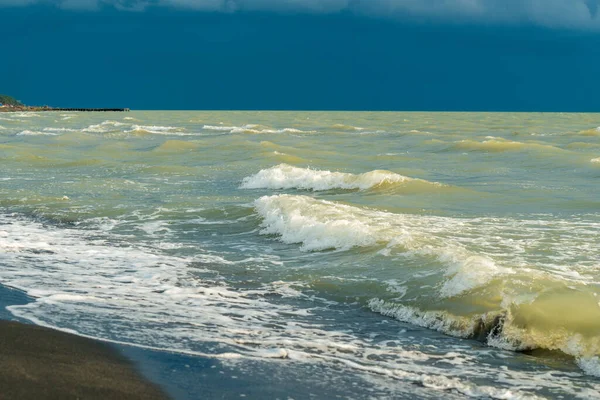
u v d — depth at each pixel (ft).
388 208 57.11
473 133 170.50
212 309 30.01
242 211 54.44
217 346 24.80
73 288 32.71
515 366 23.70
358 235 41.39
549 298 27.55
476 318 27.37
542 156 102.68
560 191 68.39
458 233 45.62
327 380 21.84
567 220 51.13
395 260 36.68
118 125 213.25
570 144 126.41
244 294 32.68
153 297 31.60
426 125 215.31
